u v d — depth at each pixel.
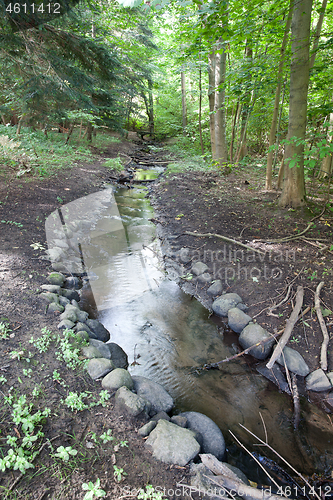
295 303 3.88
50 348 2.88
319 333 3.52
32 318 3.22
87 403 2.44
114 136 19.12
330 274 4.20
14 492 1.70
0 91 8.98
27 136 9.39
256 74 6.87
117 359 3.28
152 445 2.16
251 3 5.35
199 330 4.01
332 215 5.87
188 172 10.90
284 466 2.39
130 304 4.31
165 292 4.71
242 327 3.90
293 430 2.70
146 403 2.56
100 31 11.88
